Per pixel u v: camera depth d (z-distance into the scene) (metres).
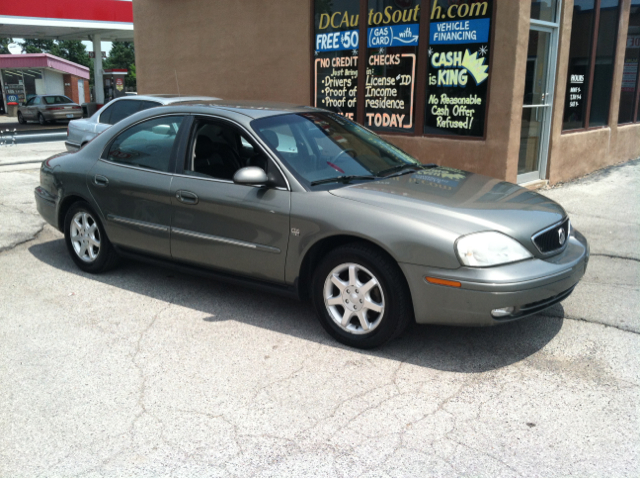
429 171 4.60
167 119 4.81
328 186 4.06
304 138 4.45
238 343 4.04
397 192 3.94
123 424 3.09
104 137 5.22
